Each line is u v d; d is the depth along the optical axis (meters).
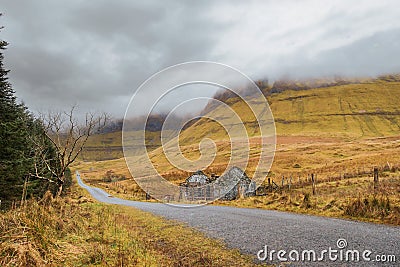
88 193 49.72
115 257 8.59
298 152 82.38
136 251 9.58
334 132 176.88
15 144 22.52
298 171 50.75
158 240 12.00
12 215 9.18
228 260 8.97
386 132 187.50
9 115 20.91
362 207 14.75
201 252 9.91
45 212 10.85
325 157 70.69
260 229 12.84
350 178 30.75
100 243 10.09
